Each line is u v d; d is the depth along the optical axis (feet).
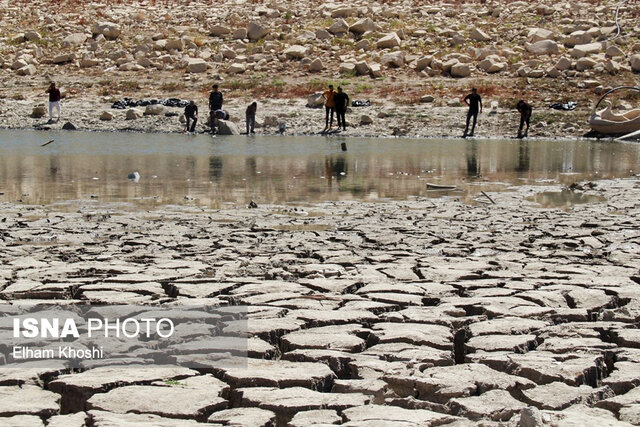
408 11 165.99
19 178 61.31
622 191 57.21
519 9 164.55
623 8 160.04
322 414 16.57
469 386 17.95
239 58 143.54
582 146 96.43
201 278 28.58
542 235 39.19
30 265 30.63
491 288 27.55
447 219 44.14
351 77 134.92
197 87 132.05
